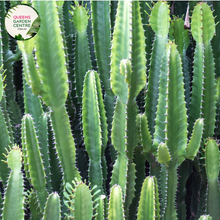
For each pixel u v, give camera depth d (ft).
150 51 4.73
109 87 4.50
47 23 3.46
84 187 3.45
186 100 4.60
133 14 3.64
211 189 4.02
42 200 3.85
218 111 4.47
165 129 3.76
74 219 3.49
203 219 3.66
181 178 4.35
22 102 5.15
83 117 3.96
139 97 4.66
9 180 3.49
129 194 3.91
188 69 4.77
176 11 5.37
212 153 3.92
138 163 4.18
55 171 4.25
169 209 3.97
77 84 4.52
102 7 4.45
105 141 4.10
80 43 4.45
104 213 3.92
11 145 4.02
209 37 4.15
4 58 4.60
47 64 3.51
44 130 4.14
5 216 3.49
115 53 3.72
